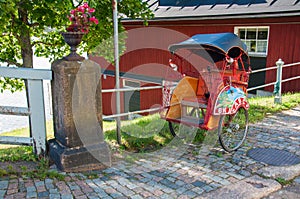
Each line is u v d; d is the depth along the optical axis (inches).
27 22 208.7
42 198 114.0
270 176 137.7
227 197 119.5
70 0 183.0
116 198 117.6
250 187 127.3
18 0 161.9
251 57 379.2
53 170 137.9
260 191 123.9
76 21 135.7
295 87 344.5
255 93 378.6
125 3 212.5
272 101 285.1
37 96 144.6
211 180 134.6
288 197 121.6
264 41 367.2
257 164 150.6
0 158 147.1
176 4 447.2
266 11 326.6
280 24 344.2
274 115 240.7
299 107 266.4
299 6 311.0
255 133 196.9
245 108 173.8
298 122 221.6
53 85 141.8
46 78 140.4
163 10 444.1
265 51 368.5
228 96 162.4
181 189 126.4
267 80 366.9
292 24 334.3
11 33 220.8
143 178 136.9
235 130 184.4
